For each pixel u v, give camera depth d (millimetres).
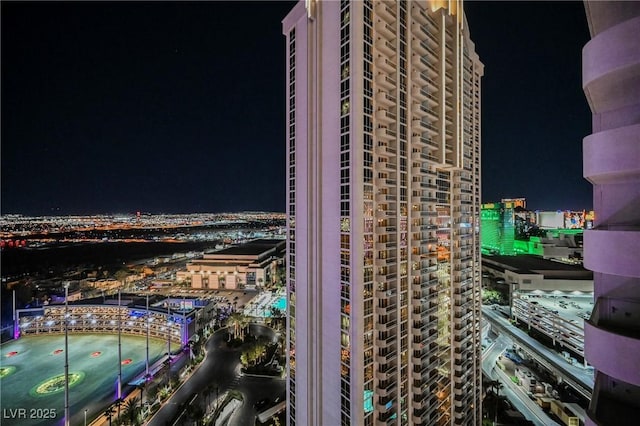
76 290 182875
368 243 44531
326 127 47781
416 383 52719
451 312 62156
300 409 53844
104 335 124750
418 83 52688
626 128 13602
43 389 88062
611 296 16406
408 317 51094
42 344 117000
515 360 111750
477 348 69438
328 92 47344
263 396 84562
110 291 194000
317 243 49250
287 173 56438
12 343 118062
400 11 48406
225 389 88500
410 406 51594
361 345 43500
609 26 16531
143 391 86125
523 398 88688
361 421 43594
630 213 15344
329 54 47156
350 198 43719
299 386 53875
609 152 14227
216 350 114438
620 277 16125
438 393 57969
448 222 61812
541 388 89875
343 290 45375
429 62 55656
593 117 17297
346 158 44406
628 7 15453
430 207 56875
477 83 71000
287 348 57562
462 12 60438
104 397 84375
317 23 48719
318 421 49969
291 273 56250
